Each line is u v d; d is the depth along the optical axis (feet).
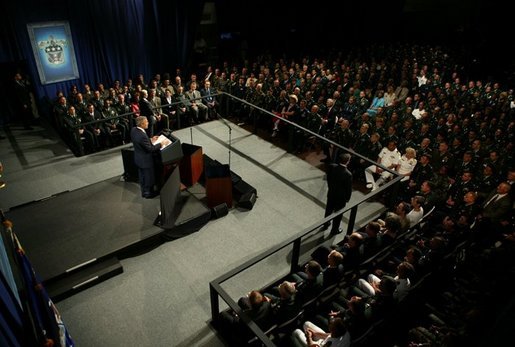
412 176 24.61
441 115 32.63
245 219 21.70
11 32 31.09
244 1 52.60
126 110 31.37
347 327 13.65
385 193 24.21
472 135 28.48
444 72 49.44
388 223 17.34
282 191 24.59
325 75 42.47
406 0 65.51
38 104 34.37
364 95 37.35
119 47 38.50
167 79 38.32
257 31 55.98
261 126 34.17
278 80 37.52
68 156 27.94
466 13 62.69
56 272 16.07
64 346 11.55
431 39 66.90
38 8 31.91
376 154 25.90
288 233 20.81
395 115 30.89
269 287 16.69
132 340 14.60
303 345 13.60
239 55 53.78
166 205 18.92
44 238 17.80
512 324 10.33
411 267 14.75
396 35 67.31
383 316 14.21
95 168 26.45
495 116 35.24
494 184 23.61
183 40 43.68
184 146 23.38
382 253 18.22
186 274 17.75
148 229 18.85
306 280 14.61
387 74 46.03
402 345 15.16
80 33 35.14
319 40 61.11
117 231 18.60
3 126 32.76
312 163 28.40
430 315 15.47
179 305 16.17
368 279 16.66
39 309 11.30
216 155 28.78
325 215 21.22
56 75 34.76
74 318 15.29
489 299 14.64
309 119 30.17
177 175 20.25
